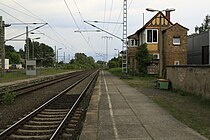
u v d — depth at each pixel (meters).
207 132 9.41
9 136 9.52
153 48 46.06
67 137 9.48
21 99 19.94
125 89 25.38
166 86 24.55
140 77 43.75
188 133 9.28
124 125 10.57
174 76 23.78
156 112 13.23
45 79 46.62
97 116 12.39
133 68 54.66
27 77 48.72
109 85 30.47
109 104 15.97
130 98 18.67
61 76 56.88
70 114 13.18
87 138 8.88
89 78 47.81
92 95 20.69
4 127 11.09
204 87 17.03
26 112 14.69
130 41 55.72
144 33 47.38
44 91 25.80
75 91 25.73
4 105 17.16
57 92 24.97
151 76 44.56
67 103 17.84
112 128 10.12
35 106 16.78
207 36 38.12
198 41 41.75
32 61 55.88
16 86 31.06
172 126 10.31
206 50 38.97
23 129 10.75
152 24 46.09
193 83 19.11
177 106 14.95
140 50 44.53
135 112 13.29
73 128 10.87
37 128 10.89
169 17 50.06
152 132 9.47
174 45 41.88
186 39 41.84
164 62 43.97
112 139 8.73
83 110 14.98
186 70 20.55
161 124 10.66
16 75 53.09
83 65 153.62
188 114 12.64
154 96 19.62
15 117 13.28
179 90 22.14
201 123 10.80
